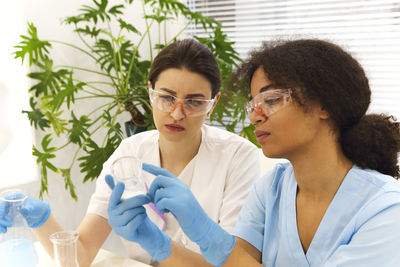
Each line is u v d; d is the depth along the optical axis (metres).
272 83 0.84
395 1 2.34
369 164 0.88
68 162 2.41
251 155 1.50
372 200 0.81
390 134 0.88
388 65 2.39
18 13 2.10
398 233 0.75
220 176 1.47
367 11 2.46
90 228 1.31
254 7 2.87
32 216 1.19
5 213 0.98
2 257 0.94
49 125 2.15
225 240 0.91
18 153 2.21
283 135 0.83
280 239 0.99
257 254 1.06
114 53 2.39
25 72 2.16
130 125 2.38
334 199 0.87
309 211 0.93
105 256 1.27
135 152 1.55
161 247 0.97
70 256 0.90
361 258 0.77
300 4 2.69
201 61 1.25
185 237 1.42
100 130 2.59
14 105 2.16
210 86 1.29
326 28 2.61
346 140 0.86
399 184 0.84
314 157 0.86
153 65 1.30
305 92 0.80
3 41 2.11
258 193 1.11
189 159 1.51
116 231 0.94
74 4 2.36
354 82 0.81
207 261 0.95
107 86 2.62
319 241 0.88
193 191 1.47
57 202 2.37
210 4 3.07
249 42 2.94
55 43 2.27
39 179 2.23
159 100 1.27
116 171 0.93
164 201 0.86
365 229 0.79
